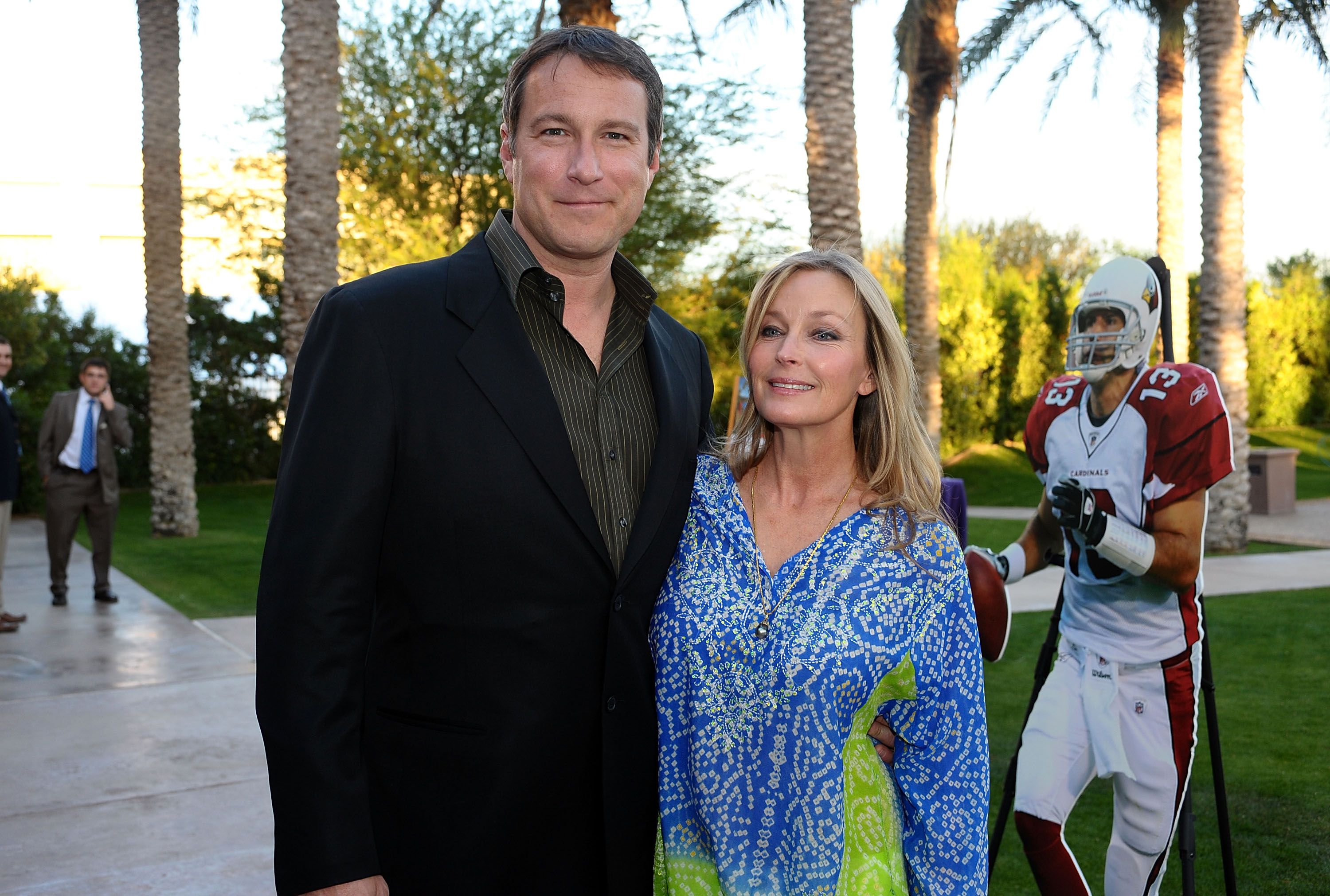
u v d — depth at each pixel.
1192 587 2.46
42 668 5.73
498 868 1.58
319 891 1.41
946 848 1.64
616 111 1.68
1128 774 2.47
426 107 14.95
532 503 1.56
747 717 1.64
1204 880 3.19
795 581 1.67
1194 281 21.78
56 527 7.61
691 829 1.70
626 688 1.65
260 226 17.66
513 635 1.56
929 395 13.44
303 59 7.89
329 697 1.44
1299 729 4.63
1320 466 21.05
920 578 1.64
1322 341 25.58
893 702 1.67
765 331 1.78
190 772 4.08
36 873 3.18
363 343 1.53
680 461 1.77
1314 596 7.89
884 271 27.41
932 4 12.31
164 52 12.02
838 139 7.48
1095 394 2.59
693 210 15.12
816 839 1.59
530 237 1.72
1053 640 2.72
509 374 1.59
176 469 12.43
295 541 1.47
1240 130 10.52
